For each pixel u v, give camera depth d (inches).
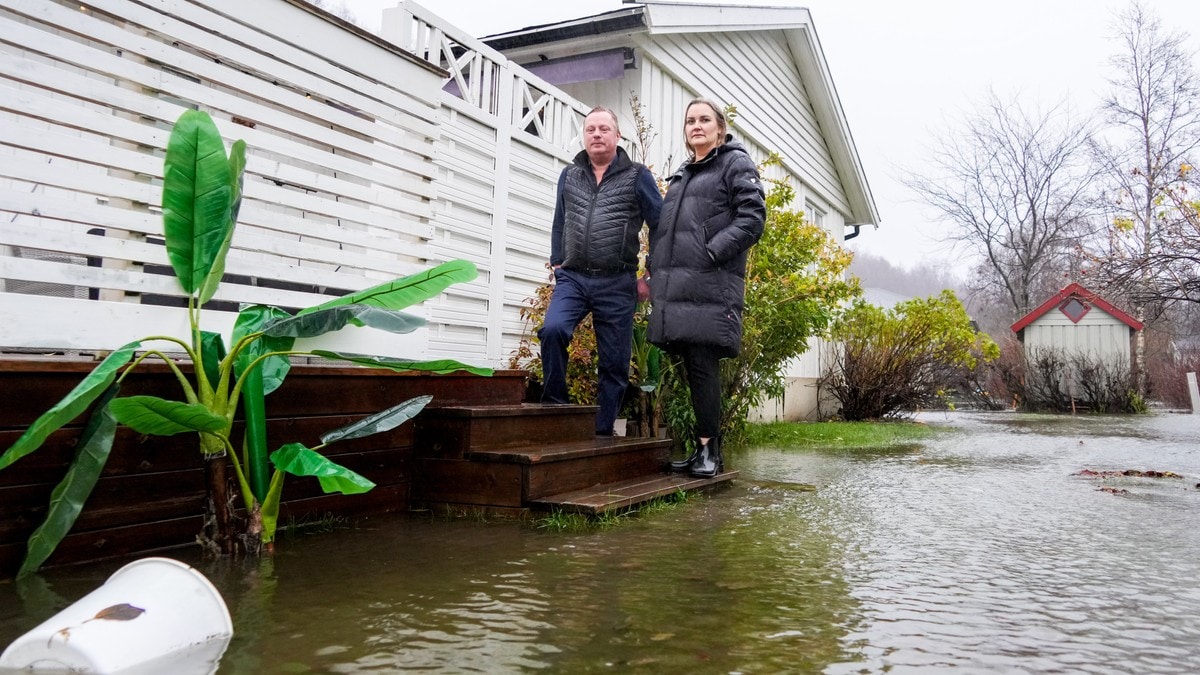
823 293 242.8
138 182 90.1
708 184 134.3
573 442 138.6
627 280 149.7
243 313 90.5
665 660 54.1
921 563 87.4
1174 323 646.5
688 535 101.0
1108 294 367.9
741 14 320.8
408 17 155.0
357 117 121.3
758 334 229.8
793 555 90.0
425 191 134.7
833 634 60.8
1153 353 732.7
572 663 53.1
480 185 174.4
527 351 185.9
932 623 64.3
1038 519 117.6
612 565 83.3
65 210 82.3
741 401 238.2
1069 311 592.7
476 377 137.6
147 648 51.6
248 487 84.4
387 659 53.3
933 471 180.7
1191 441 279.9
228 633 57.5
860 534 103.9
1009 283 1078.4
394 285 90.8
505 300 183.5
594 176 149.6
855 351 414.3
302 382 102.7
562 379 145.6
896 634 61.1
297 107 110.6
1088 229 962.1
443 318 161.8
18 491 73.2
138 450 83.2
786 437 269.7
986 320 1299.2
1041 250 1027.9
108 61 86.8
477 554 87.7
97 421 73.7
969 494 143.6
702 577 78.7
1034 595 74.0
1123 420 450.6
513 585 74.1
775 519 114.3
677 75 289.3
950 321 414.3
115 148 87.2
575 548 91.7
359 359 85.1
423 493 118.3
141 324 89.8
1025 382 609.3
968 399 655.8
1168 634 62.2
